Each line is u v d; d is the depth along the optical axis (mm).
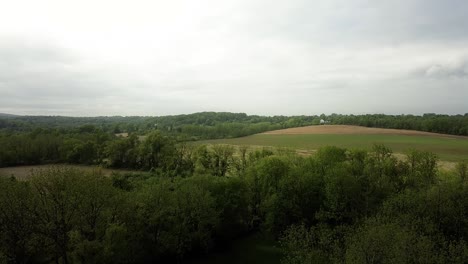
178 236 34812
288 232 37062
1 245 27672
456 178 41562
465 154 84125
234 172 67062
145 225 34875
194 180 42844
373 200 38562
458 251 24047
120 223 32406
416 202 33344
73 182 30516
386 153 49938
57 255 29391
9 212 28109
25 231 28328
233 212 42500
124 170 88312
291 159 58094
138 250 33562
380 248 21625
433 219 31609
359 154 50844
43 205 28844
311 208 42375
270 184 46281
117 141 92938
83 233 30359
